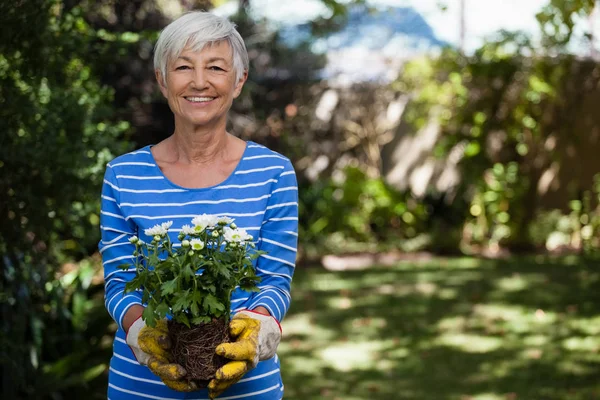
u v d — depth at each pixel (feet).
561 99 34.73
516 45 34.35
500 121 35.42
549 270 29.76
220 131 6.82
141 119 27.48
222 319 6.02
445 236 35.06
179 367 5.81
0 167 10.96
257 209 6.75
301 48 37.88
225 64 6.66
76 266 19.02
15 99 10.57
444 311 23.98
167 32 6.61
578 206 34.17
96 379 13.65
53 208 11.50
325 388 17.26
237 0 35.53
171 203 6.71
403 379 17.79
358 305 25.11
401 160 38.83
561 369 18.03
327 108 39.09
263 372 6.67
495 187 35.22
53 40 10.91
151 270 6.15
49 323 14.33
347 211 36.27
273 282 6.73
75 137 11.69
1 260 11.55
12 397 11.91
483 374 17.93
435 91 36.24
